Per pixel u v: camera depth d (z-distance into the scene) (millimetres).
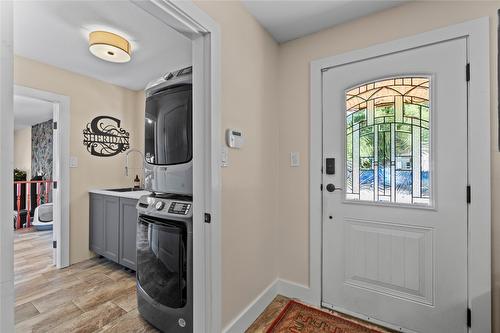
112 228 2654
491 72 1367
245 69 1639
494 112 1360
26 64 2436
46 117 5188
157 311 1543
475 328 1388
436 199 1515
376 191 1721
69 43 2170
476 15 1406
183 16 1151
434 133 1520
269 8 1648
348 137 1823
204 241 1312
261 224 1846
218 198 1343
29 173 6246
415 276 1580
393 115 1663
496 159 1356
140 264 1723
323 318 1747
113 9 1709
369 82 1730
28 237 3742
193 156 1359
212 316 1303
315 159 1926
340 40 1840
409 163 1615
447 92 1480
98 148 3037
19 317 1758
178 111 1512
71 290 2152
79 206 2832
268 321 1709
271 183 2000
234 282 1521
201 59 1321
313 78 1937
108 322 1702
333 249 1860
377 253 1706
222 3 1412
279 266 2090
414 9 1577
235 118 1533
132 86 3303
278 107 2111
